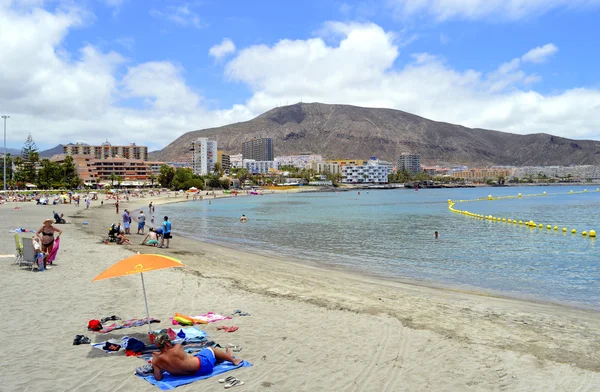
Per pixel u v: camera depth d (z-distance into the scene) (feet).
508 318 47.55
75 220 171.63
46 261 68.49
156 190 586.45
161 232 107.24
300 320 43.42
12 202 291.99
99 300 49.06
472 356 34.71
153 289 55.98
